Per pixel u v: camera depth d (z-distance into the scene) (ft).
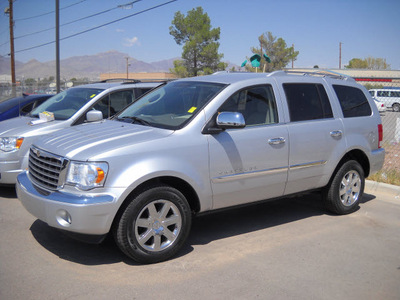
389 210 20.61
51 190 13.39
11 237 15.67
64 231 13.16
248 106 16.06
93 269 13.17
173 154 13.85
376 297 12.06
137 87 25.90
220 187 14.98
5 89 73.31
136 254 13.28
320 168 17.93
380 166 20.84
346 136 18.84
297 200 22.07
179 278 12.76
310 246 15.71
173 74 126.41
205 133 14.67
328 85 18.94
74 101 24.62
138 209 13.12
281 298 11.78
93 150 13.12
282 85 17.28
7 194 21.62
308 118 17.67
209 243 15.75
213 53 120.67
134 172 12.99
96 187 12.67
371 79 34.83
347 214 19.79
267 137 16.01
